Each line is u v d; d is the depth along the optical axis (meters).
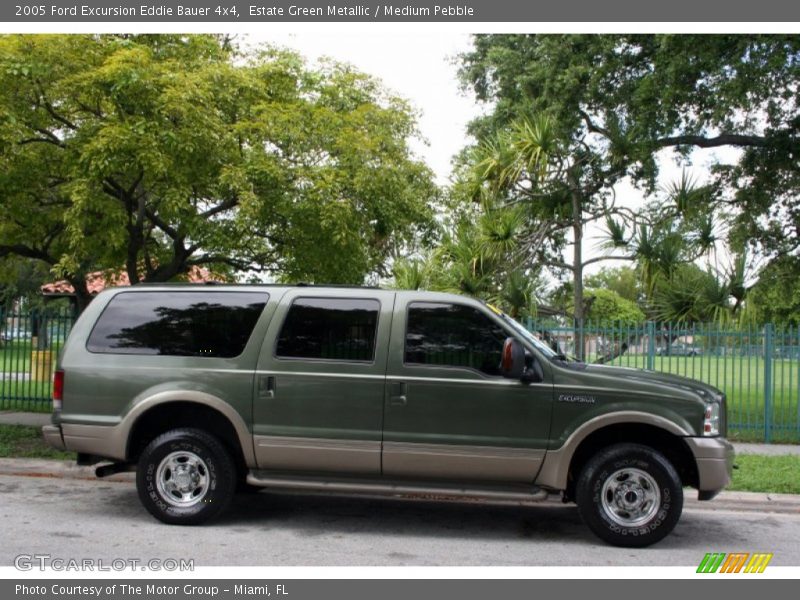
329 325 7.00
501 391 6.65
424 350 6.82
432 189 12.30
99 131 9.65
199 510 7.02
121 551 6.30
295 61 11.69
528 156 12.45
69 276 12.34
